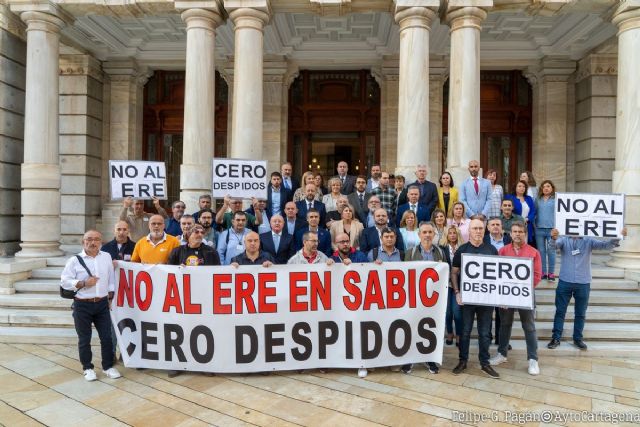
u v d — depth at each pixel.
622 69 8.84
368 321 5.57
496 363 6.02
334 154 14.20
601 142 12.27
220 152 14.19
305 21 11.95
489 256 5.50
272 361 5.49
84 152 12.83
